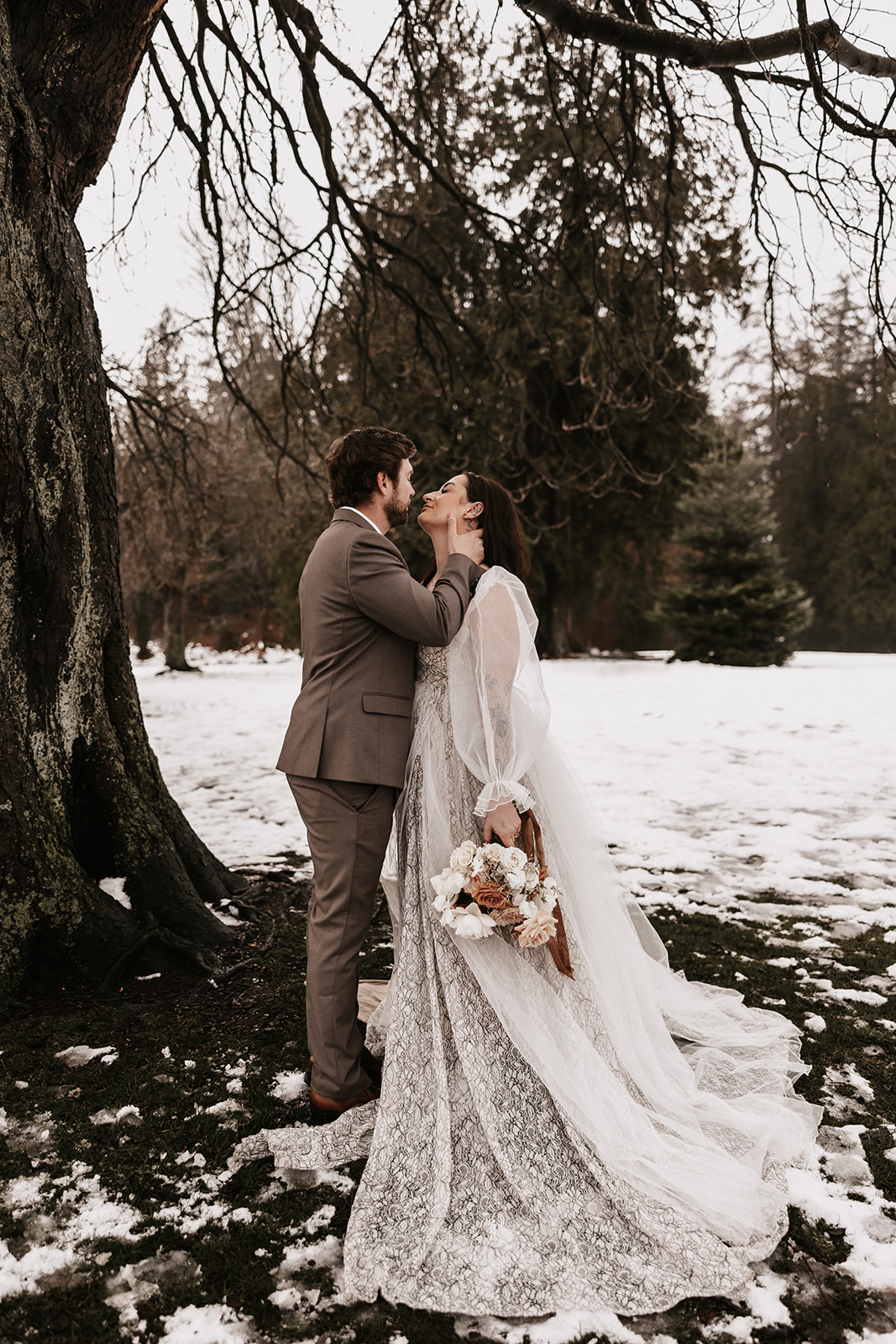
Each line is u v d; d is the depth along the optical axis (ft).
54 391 9.30
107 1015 8.90
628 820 17.75
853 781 21.42
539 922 6.31
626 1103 6.47
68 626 9.82
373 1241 5.51
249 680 58.65
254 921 11.45
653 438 56.90
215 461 46.42
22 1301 5.09
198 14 16.16
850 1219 5.79
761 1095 7.18
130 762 11.21
